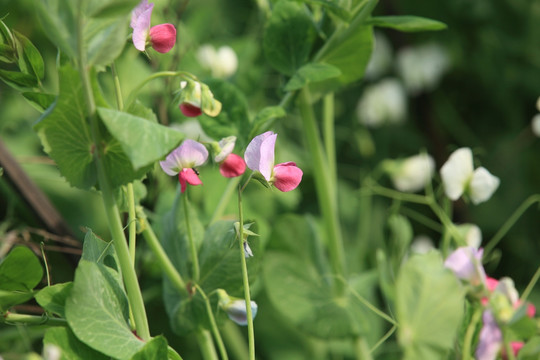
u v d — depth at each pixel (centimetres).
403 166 118
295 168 85
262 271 103
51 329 84
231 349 112
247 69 125
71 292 83
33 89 89
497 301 91
